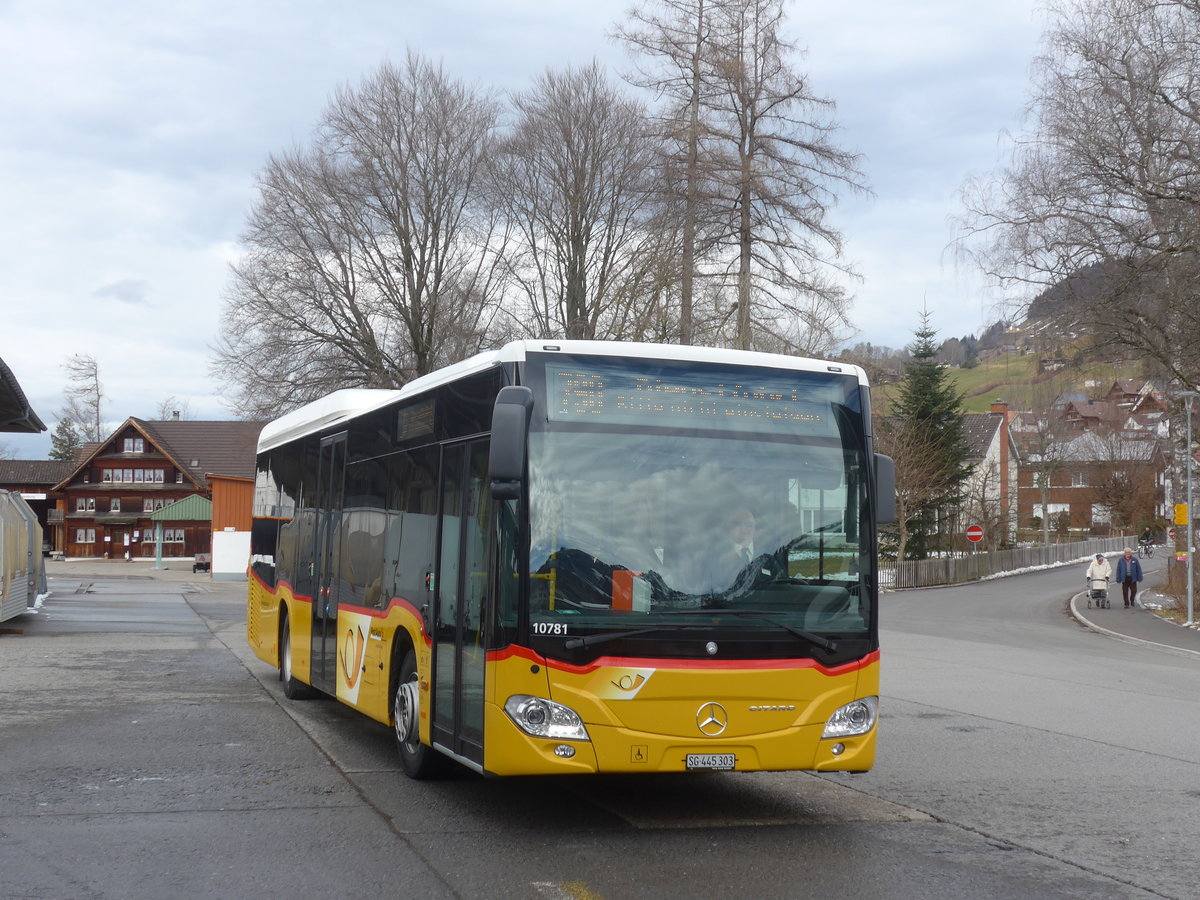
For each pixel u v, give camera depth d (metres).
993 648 23.44
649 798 8.48
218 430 99.62
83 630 24.31
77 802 8.05
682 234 34.22
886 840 7.31
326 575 11.79
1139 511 87.31
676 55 34.50
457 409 8.25
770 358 7.87
